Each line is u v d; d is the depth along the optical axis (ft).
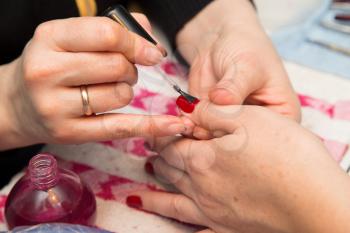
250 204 1.08
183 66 1.29
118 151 1.32
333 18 1.61
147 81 1.20
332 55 1.53
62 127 1.11
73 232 1.05
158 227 1.20
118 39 1.04
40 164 1.10
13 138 1.25
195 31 1.43
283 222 1.05
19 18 1.40
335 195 1.01
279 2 1.62
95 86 1.09
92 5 1.44
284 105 1.27
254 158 1.06
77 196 1.12
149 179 1.27
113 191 1.25
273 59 1.31
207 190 1.13
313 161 1.04
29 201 1.10
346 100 1.41
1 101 1.20
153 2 1.47
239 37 1.32
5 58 1.44
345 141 1.31
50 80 1.07
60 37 1.05
